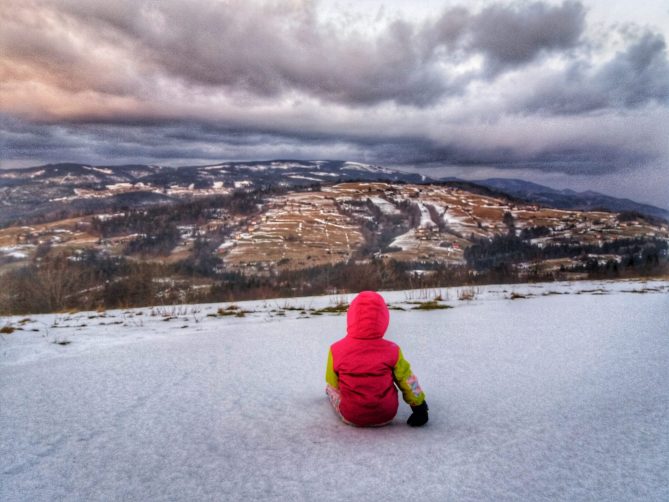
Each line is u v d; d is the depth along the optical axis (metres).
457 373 4.86
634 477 2.26
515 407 3.56
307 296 24.52
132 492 2.26
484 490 2.16
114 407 3.88
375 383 3.10
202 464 2.60
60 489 2.33
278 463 2.58
